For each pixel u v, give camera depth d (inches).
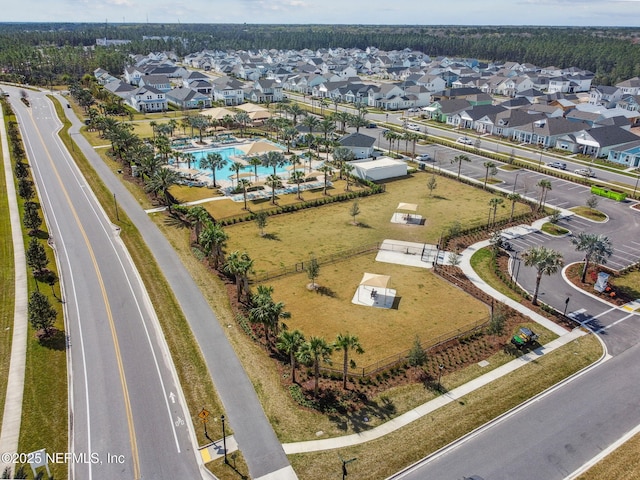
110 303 2036.2
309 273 2145.7
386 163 3846.0
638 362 1722.4
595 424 1445.6
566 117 5383.9
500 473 1279.5
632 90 7017.7
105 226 2800.2
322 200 3245.6
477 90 6939.0
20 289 2121.1
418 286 2212.1
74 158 4079.7
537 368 1683.1
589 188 3553.2
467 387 1590.8
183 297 2085.4
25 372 1621.6
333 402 1515.7
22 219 2866.6
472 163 4197.8
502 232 2797.7
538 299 2124.8
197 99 6353.3
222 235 2249.0
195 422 1428.4
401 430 1412.4
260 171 3907.5
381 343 1804.9
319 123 4837.6
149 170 3321.9
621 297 2140.7
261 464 1295.5
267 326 1770.4
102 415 1450.5
